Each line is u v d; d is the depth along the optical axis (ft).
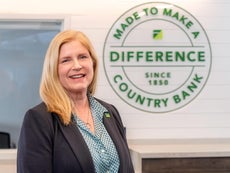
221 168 8.45
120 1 9.77
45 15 9.58
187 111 9.84
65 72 5.30
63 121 5.02
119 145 5.41
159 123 9.77
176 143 9.78
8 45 9.73
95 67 5.84
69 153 4.79
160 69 9.80
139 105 9.76
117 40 9.75
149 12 9.81
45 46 9.86
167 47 9.82
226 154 8.47
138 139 9.71
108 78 9.71
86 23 9.68
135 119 9.75
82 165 4.78
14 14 9.51
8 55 9.73
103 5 9.73
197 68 9.87
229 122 9.91
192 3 9.91
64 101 5.15
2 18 9.48
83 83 5.45
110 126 5.61
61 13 9.64
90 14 9.70
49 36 9.89
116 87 9.71
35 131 4.88
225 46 9.95
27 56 9.80
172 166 8.37
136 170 8.37
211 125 9.87
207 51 9.90
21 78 9.76
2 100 9.68
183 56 9.84
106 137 5.37
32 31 9.81
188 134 9.82
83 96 5.58
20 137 5.01
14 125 9.69
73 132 5.00
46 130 4.89
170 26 9.84
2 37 9.71
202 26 9.91
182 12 9.87
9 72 9.72
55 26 9.87
